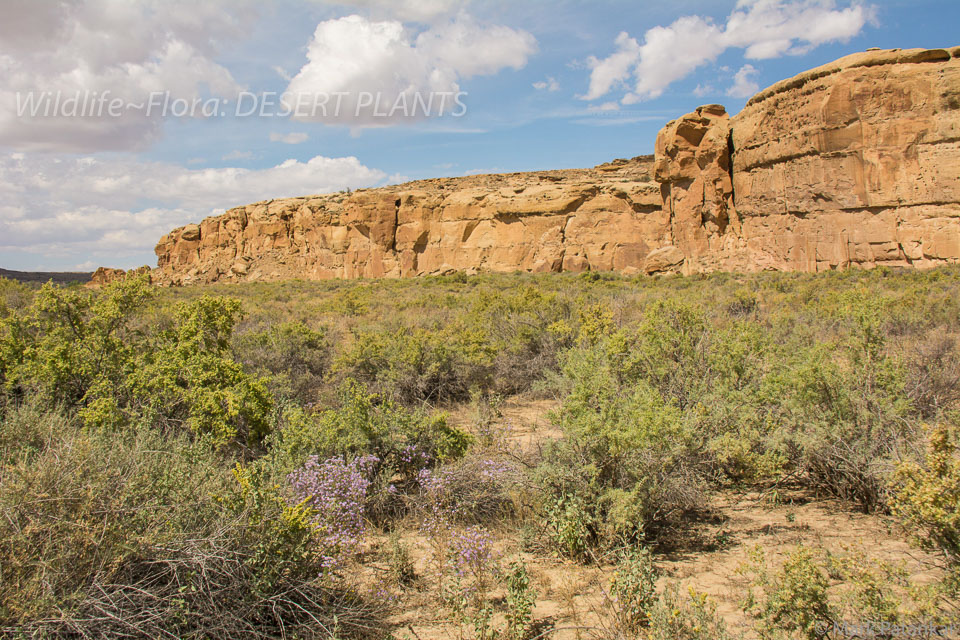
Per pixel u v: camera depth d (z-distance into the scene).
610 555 5.43
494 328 17.38
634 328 14.30
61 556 3.45
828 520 6.07
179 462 4.91
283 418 8.05
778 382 7.70
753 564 5.02
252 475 4.54
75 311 8.64
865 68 40.56
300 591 4.20
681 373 8.41
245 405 7.14
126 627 3.48
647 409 6.13
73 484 3.81
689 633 3.68
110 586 3.54
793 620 3.68
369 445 7.04
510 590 4.37
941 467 4.01
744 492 7.01
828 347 7.99
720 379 8.48
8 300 16.45
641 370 8.84
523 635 4.08
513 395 13.06
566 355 9.95
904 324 15.98
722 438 6.92
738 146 49.34
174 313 8.54
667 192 54.69
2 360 8.27
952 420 6.36
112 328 8.65
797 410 7.11
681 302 9.86
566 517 5.55
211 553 3.90
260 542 4.16
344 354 12.88
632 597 4.25
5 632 3.16
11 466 3.92
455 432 7.41
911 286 28.39
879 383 7.21
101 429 5.68
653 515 5.84
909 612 3.56
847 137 40.81
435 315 23.58
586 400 6.56
